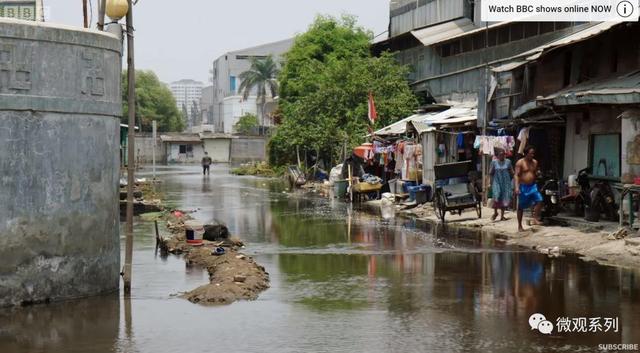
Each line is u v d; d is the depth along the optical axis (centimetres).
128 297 1148
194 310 1063
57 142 1083
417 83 4103
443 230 1989
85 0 1346
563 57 2127
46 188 1077
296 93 5188
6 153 1035
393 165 3178
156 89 10519
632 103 1584
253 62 9019
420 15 4303
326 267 1412
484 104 2355
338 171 3872
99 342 903
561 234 1719
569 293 1142
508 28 3167
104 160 1159
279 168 5662
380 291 1181
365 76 4181
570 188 1928
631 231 1570
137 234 1942
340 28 5075
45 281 1092
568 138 2125
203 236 1725
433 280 1266
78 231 1122
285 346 877
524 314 1018
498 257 1505
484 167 2428
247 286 1180
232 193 3694
